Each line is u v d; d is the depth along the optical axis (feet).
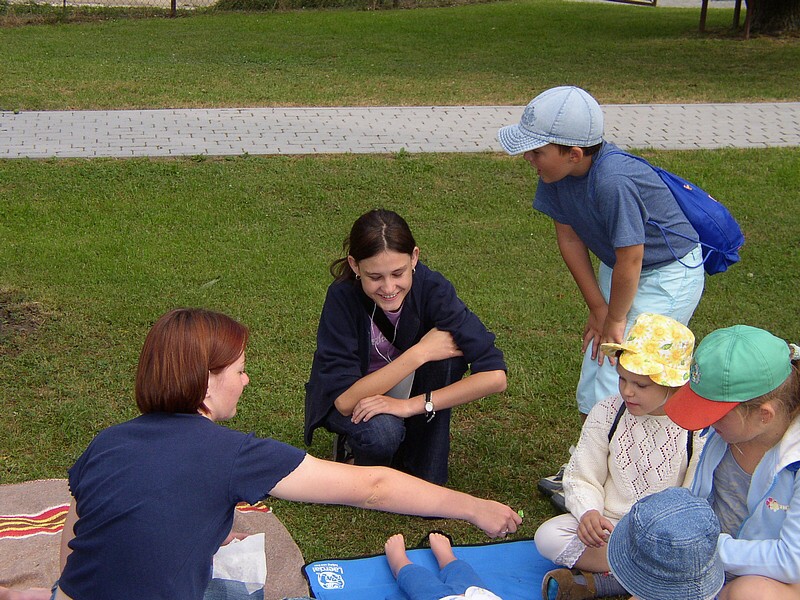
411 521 12.80
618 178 11.51
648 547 8.86
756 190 27.02
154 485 7.91
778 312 19.47
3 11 59.72
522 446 14.40
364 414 12.24
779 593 9.31
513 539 12.32
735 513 10.09
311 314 18.84
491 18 65.77
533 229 24.12
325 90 39.65
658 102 37.91
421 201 25.91
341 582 11.23
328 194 26.12
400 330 12.61
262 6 67.56
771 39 55.21
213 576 10.71
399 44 53.31
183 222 23.90
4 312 18.43
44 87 38.27
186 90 38.73
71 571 8.12
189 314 8.71
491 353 12.63
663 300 12.19
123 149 29.53
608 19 66.18
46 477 13.32
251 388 15.89
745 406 9.11
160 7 66.49
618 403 11.29
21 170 27.12
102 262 21.08
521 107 36.86
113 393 15.65
